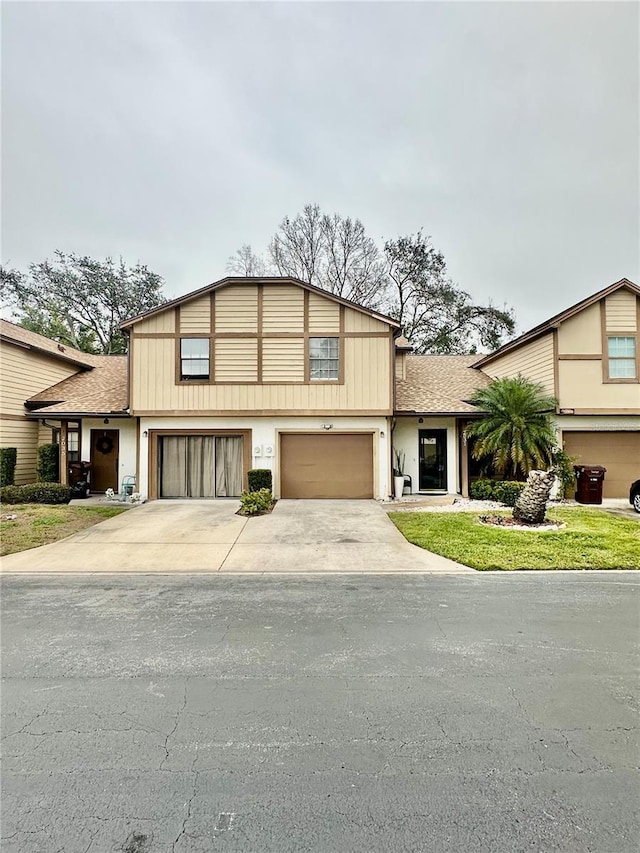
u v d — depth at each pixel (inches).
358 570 278.7
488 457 560.4
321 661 157.5
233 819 88.8
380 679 144.5
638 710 126.6
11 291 1162.0
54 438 648.4
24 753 109.2
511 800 93.0
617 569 273.7
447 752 108.4
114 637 180.1
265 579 262.5
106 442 605.3
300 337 545.6
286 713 125.7
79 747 111.3
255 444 551.2
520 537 343.6
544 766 103.3
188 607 215.5
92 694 136.6
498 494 506.6
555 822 87.6
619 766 103.1
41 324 1173.1
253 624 193.2
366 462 554.6
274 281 540.1
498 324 1138.7
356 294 1149.7
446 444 596.7
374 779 99.3
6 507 488.7
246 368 546.0
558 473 507.5
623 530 367.2
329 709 127.5
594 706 128.6
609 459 557.9
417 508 482.9
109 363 794.8
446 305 1119.0
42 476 589.9
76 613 208.2
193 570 281.6
